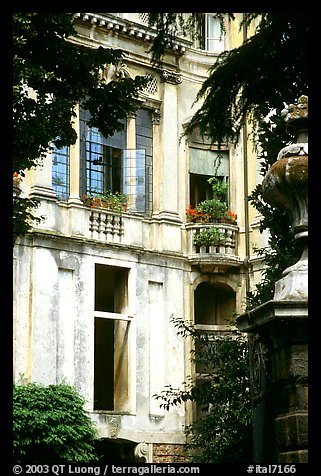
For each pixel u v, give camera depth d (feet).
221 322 111.34
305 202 28.14
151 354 104.22
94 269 100.78
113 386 109.40
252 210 109.29
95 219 101.86
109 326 110.73
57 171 100.17
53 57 53.93
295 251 52.16
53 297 96.99
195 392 61.82
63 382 92.79
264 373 28.99
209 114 48.32
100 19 103.91
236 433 57.67
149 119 108.99
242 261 109.09
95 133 103.35
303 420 26.50
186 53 111.75
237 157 111.45
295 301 26.89
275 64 47.09
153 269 105.70
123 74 105.91
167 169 108.88
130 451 101.24
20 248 95.76
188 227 109.09
